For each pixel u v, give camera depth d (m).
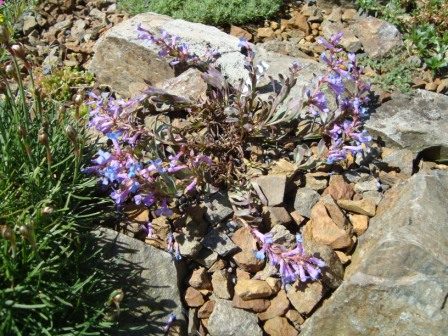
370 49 0.55
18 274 0.33
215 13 0.57
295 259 0.36
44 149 0.39
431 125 0.47
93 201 0.41
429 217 0.36
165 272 0.38
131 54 0.50
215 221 0.40
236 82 0.49
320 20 0.60
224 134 0.45
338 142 0.42
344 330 0.35
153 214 0.41
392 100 0.49
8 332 0.31
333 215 0.40
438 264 0.34
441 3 0.59
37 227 0.34
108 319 0.34
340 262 0.38
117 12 0.61
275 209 0.40
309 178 0.43
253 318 0.37
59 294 0.34
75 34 0.59
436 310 0.33
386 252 0.35
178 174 0.41
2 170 0.38
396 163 0.45
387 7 0.59
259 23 0.59
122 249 0.38
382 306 0.34
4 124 0.40
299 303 0.37
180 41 0.50
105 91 0.53
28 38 0.58
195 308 0.38
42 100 0.47
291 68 0.44
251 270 0.39
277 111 0.44
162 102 0.44
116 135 0.36
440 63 0.52
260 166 0.43
